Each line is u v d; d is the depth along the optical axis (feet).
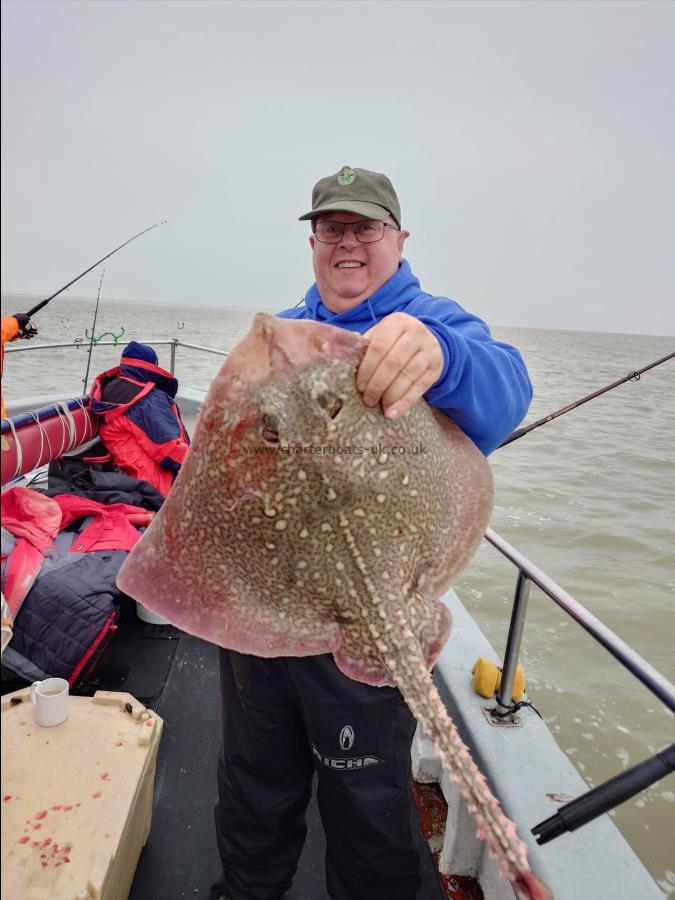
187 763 8.34
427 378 4.26
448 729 3.79
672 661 18.65
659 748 15.03
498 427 5.43
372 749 5.65
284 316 7.68
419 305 6.36
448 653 8.52
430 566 4.89
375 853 5.90
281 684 5.73
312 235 7.13
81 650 8.43
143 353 12.92
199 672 10.00
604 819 6.05
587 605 21.34
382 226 6.48
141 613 11.01
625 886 5.34
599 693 16.79
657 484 35.29
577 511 30.07
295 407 4.27
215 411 4.36
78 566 8.80
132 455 12.15
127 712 6.44
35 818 5.24
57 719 6.16
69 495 10.31
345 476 4.32
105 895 4.93
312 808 8.12
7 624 3.13
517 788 6.31
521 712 7.43
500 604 20.81
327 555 4.46
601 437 49.96
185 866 6.98
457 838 6.95
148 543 4.81
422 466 4.65
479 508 5.11
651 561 24.75
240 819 6.15
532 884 3.09
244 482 4.37
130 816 5.50
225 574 4.69
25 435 9.82
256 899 6.31
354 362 4.40
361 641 4.53
